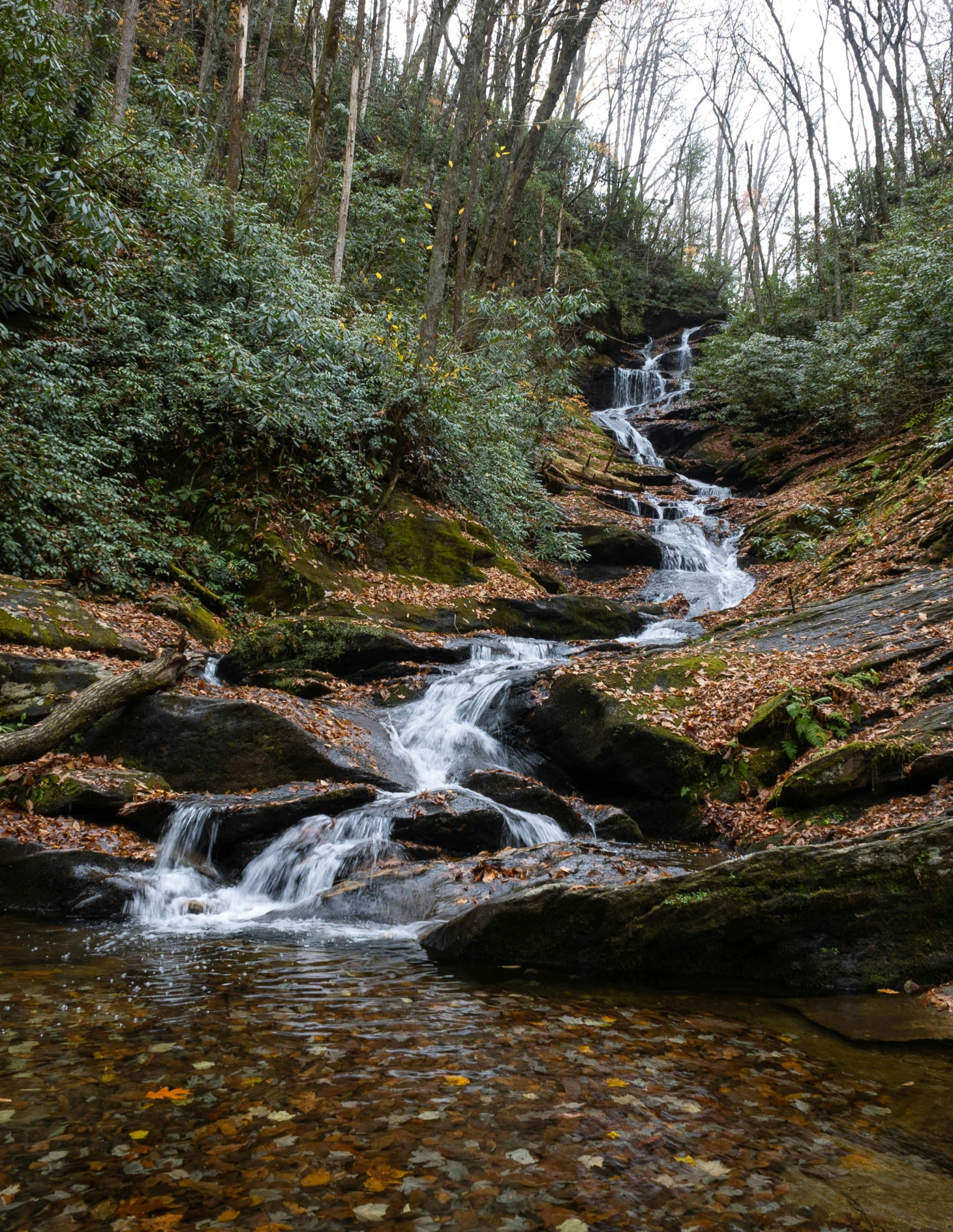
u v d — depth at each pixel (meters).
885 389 17.42
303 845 6.21
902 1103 2.87
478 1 15.32
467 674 9.94
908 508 12.99
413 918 5.35
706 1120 2.73
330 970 4.34
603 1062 3.19
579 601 13.47
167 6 25.73
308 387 12.80
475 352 16.44
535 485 17.33
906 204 23.78
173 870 5.90
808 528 16.36
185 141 19.36
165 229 13.54
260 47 20.86
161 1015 3.55
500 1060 3.18
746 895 4.35
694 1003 3.96
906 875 4.26
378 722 8.94
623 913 4.48
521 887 5.00
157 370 12.65
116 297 12.01
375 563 13.31
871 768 6.64
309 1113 2.70
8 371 10.09
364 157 24.25
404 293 20.80
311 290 14.52
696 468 24.00
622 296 34.69
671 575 16.89
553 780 8.72
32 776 6.47
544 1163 2.44
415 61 30.36
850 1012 3.79
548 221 30.28
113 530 10.70
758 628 10.32
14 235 8.23
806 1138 2.62
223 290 13.93
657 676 9.09
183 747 7.18
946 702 7.09
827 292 27.30
